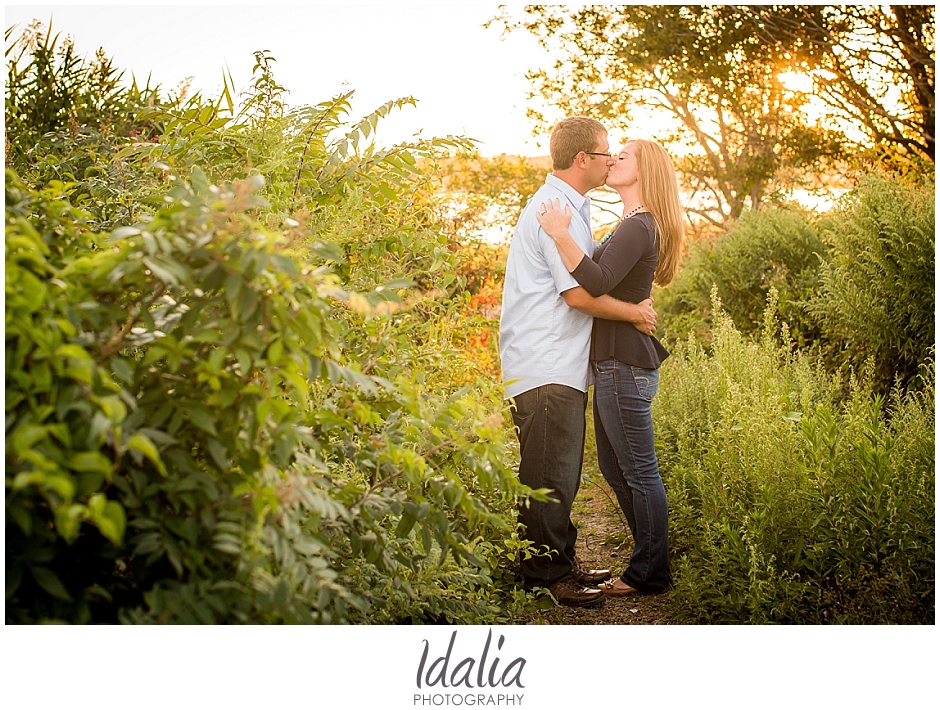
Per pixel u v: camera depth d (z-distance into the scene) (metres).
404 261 2.50
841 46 8.10
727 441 2.82
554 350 2.71
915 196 4.34
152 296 1.38
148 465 1.37
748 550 2.35
